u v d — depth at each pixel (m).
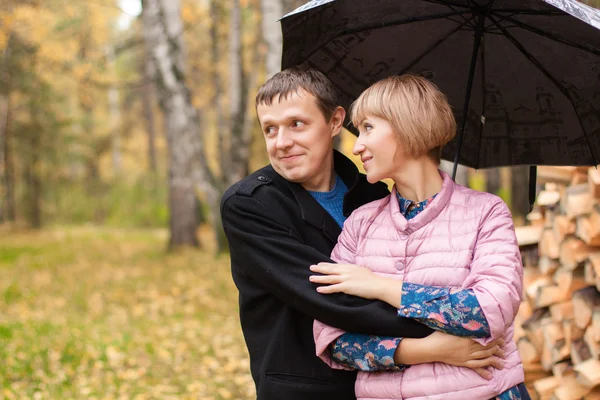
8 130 22.06
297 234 2.05
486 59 2.30
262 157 18.11
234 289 9.56
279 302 2.02
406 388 1.81
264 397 2.00
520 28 2.17
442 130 1.90
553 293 3.23
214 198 12.64
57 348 6.13
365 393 1.88
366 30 2.22
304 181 2.16
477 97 2.36
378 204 2.00
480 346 1.76
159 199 26.72
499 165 2.40
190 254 13.09
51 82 20.58
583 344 3.06
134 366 5.80
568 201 3.09
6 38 17.12
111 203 26.80
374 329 1.81
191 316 8.09
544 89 2.25
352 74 2.28
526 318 3.49
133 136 31.23
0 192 24.48
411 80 1.92
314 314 1.89
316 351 1.91
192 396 4.95
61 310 8.47
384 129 1.89
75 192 27.27
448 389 1.77
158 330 7.28
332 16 2.12
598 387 3.04
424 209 1.89
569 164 2.29
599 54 2.04
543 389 3.22
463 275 1.80
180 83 12.12
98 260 13.35
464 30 2.26
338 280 1.86
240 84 11.65
